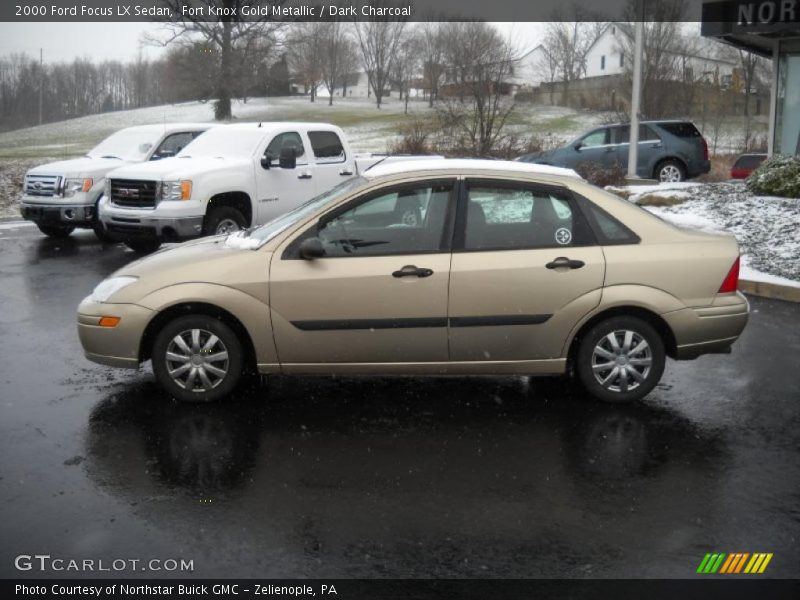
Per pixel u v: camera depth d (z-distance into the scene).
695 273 6.14
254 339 6.04
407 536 4.24
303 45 81.25
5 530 4.28
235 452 5.35
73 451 5.35
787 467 5.17
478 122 26.53
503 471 5.07
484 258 6.01
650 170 20.73
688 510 4.56
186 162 12.80
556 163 21.02
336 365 6.11
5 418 5.95
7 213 22.98
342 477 4.96
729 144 46.47
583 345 6.20
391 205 6.11
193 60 51.00
